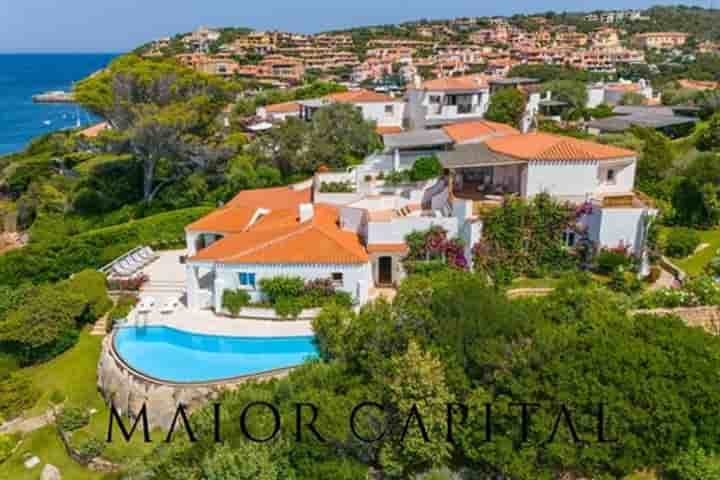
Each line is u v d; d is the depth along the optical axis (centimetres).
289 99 10538
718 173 4641
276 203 5022
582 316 2755
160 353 3341
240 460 2202
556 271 3872
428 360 2353
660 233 4316
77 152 9156
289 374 2819
